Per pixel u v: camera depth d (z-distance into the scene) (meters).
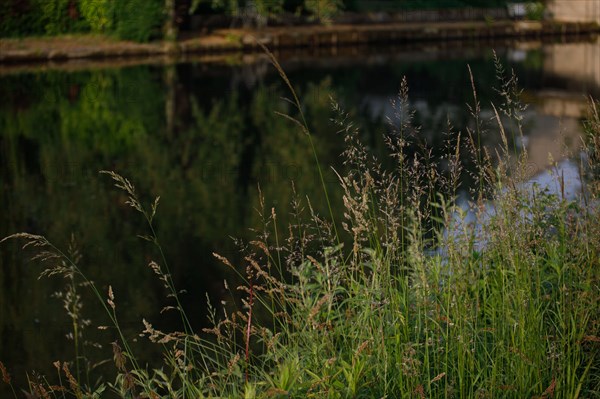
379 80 18.14
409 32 26.53
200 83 17.98
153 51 22.89
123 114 14.67
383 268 3.69
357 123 13.29
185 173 10.48
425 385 3.46
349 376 3.26
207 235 7.85
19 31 22.72
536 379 3.39
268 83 17.94
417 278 3.82
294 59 22.23
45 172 10.72
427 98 15.62
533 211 3.96
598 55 22.78
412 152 10.41
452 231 3.78
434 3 29.42
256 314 5.85
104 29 23.36
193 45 23.39
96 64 21.22
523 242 3.58
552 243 4.07
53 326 5.92
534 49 24.31
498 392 3.33
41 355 5.44
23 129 13.53
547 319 3.83
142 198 9.35
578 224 3.80
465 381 3.42
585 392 3.44
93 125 13.77
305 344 3.63
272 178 10.02
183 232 8.01
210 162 11.04
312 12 27.22
